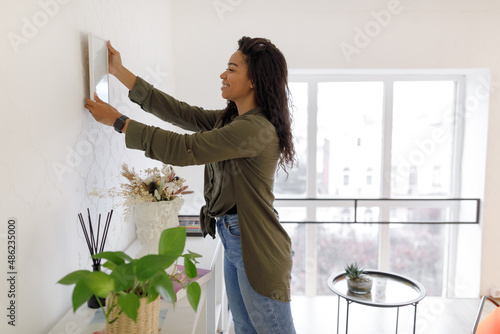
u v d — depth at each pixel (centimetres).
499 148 305
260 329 138
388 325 281
